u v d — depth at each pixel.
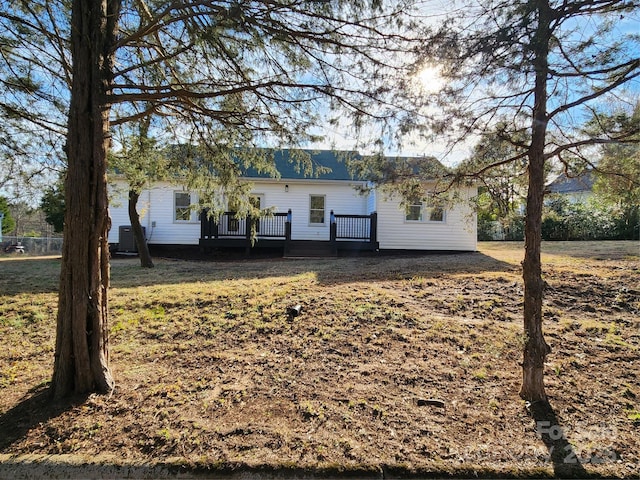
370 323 4.49
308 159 4.43
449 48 2.72
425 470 2.09
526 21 2.42
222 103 4.14
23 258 12.67
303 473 2.07
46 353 3.96
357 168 3.63
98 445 2.29
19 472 2.11
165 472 2.08
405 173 3.46
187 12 3.21
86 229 2.79
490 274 6.87
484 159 3.30
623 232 15.41
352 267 8.87
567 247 11.51
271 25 3.11
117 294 6.08
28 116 4.12
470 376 3.26
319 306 5.08
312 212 14.87
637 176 2.71
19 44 3.82
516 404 2.81
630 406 2.80
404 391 3.01
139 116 3.36
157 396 2.90
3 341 4.31
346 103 3.40
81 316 2.82
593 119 2.71
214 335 4.30
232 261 11.58
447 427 2.52
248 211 4.61
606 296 5.23
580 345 3.82
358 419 2.60
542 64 2.46
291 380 3.21
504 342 3.91
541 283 2.85
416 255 12.32
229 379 3.23
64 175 4.73
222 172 4.39
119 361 3.64
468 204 3.67
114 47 2.95
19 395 2.95
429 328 4.32
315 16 3.02
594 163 2.85
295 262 10.68
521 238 18.95
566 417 2.65
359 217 13.17
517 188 3.40
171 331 4.46
